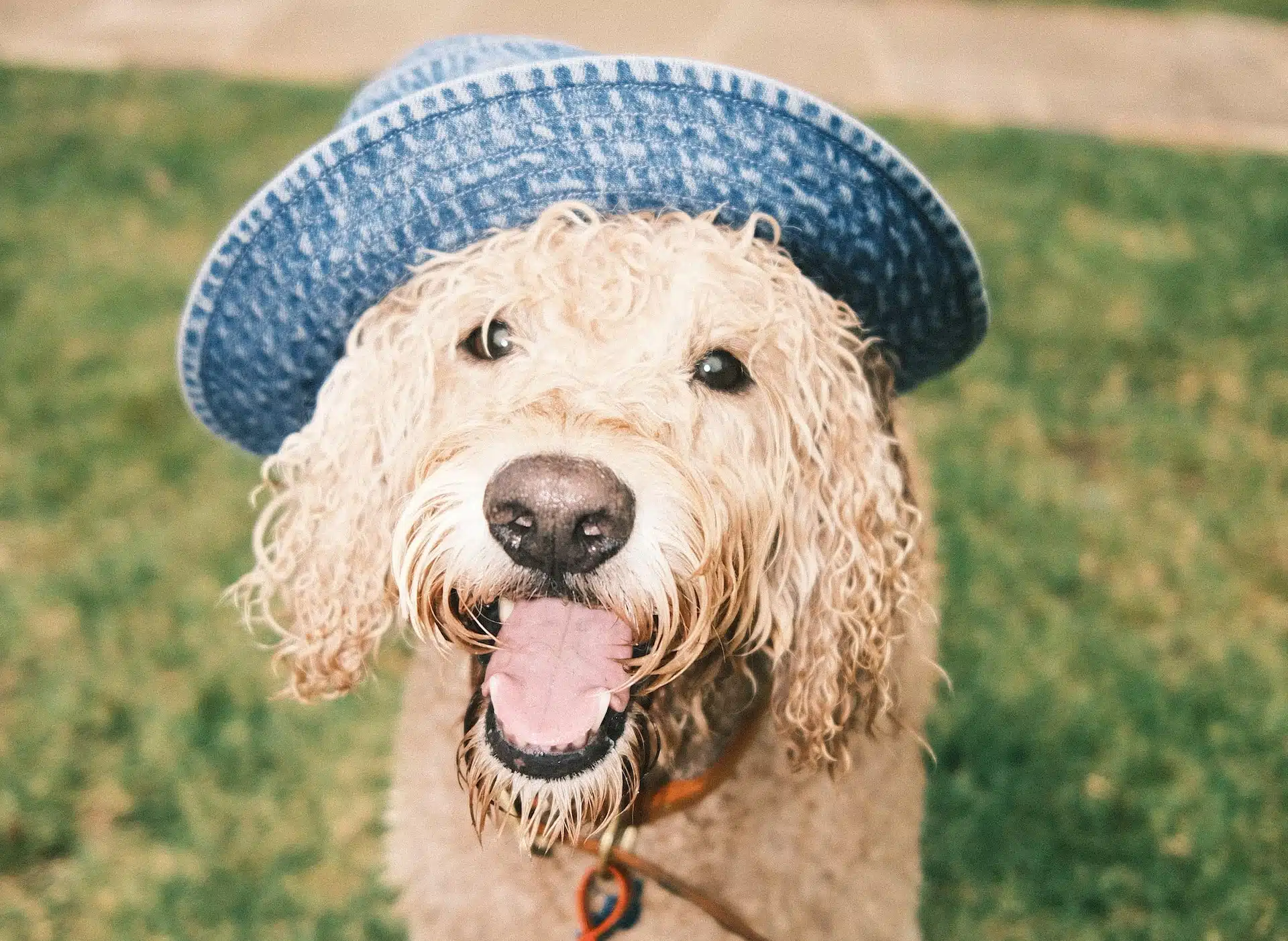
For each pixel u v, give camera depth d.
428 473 0.50
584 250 0.52
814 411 0.53
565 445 0.48
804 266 0.55
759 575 0.53
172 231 1.56
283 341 0.54
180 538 1.02
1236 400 1.24
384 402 0.54
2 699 0.88
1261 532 1.04
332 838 0.79
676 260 0.51
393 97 0.56
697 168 0.49
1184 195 1.73
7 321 1.34
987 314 0.56
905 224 0.51
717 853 0.57
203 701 0.87
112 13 2.38
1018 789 0.80
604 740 0.51
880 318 0.56
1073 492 1.09
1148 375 1.28
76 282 1.43
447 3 2.48
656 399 0.50
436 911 0.59
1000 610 0.93
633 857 0.55
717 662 0.54
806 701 0.55
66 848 0.79
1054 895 0.75
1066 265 1.51
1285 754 0.82
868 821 0.59
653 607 0.49
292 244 0.51
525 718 0.50
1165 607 0.95
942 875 0.76
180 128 1.85
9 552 1.01
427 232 0.51
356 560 0.56
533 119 0.48
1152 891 0.74
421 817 0.60
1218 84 2.24
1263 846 0.77
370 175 0.50
